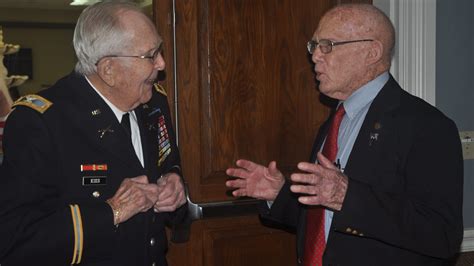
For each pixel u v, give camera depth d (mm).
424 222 1415
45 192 1427
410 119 1532
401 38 2455
